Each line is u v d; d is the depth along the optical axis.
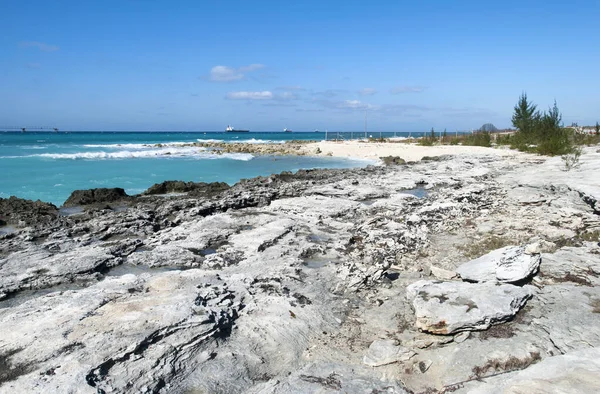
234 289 8.52
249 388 5.72
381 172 29.55
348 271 9.77
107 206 18.67
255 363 6.26
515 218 14.09
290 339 6.89
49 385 5.29
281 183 24.03
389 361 6.14
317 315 7.70
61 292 8.48
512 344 6.08
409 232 12.74
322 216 15.45
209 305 7.52
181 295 7.82
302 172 29.61
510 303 6.85
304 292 8.73
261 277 9.42
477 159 35.19
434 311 6.75
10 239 12.97
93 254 11.13
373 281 9.20
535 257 8.50
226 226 14.07
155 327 6.52
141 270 10.52
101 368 5.66
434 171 29.05
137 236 13.57
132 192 24.22
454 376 5.64
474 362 5.82
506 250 9.27
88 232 13.93
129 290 8.24
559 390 4.46
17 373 5.59
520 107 48.31
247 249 11.60
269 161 43.84
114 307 7.31
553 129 40.69
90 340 6.21
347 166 39.38
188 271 9.57
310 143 71.88
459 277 9.01
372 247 11.64
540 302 7.17
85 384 5.30
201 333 6.52
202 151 56.56
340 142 73.00
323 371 5.82
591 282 7.90
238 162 42.31
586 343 5.87
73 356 5.84
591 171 21.92
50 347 6.10
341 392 5.19
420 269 9.98
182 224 14.69
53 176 28.84
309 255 11.37
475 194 18.72
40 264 10.38
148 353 6.05
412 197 18.83
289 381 5.57
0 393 5.20
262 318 7.42
